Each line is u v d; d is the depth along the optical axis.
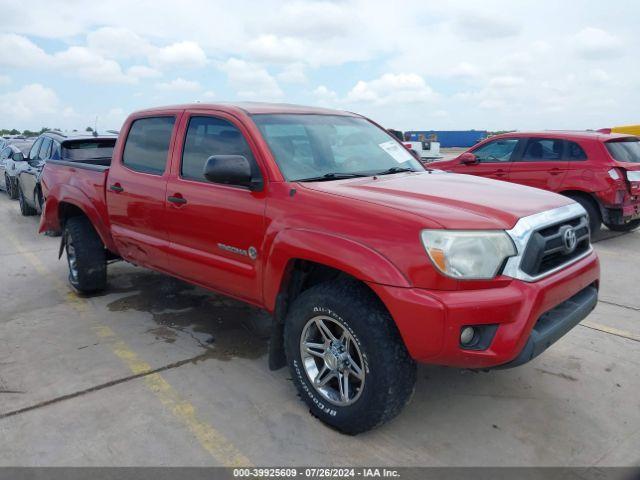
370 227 2.77
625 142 8.10
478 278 2.59
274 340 3.36
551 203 3.14
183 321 4.75
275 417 3.21
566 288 2.91
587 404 3.35
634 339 4.33
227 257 3.63
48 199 5.64
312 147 3.72
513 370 3.80
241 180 3.29
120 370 3.80
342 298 2.83
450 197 3.03
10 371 3.78
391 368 2.72
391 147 4.34
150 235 4.33
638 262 6.88
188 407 3.31
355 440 2.98
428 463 2.79
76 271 5.35
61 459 2.81
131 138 4.65
